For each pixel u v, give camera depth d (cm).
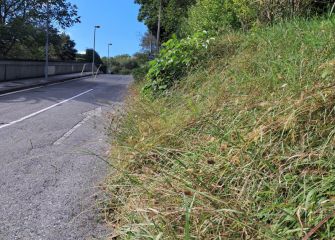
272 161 273
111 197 355
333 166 245
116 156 434
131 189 323
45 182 441
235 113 380
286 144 285
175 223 247
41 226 329
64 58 5659
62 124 893
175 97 611
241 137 305
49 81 2850
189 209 223
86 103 1403
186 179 286
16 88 2128
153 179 304
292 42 511
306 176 247
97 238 298
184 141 369
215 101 442
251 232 222
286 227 218
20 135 746
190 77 654
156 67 743
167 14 3238
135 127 495
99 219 333
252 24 878
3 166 514
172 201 272
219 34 886
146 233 243
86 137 719
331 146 258
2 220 342
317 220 209
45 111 1152
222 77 550
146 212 262
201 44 750
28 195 400
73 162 523
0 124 883
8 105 1316
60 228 323
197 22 1292
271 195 248
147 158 379
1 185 435
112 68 5750
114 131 532
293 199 230
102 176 434
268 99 360
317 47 428
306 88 326
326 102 294
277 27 631
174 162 327
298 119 296
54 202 378
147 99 700
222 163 297
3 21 3297
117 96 1716
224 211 233
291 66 406
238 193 262
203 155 322
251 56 563
